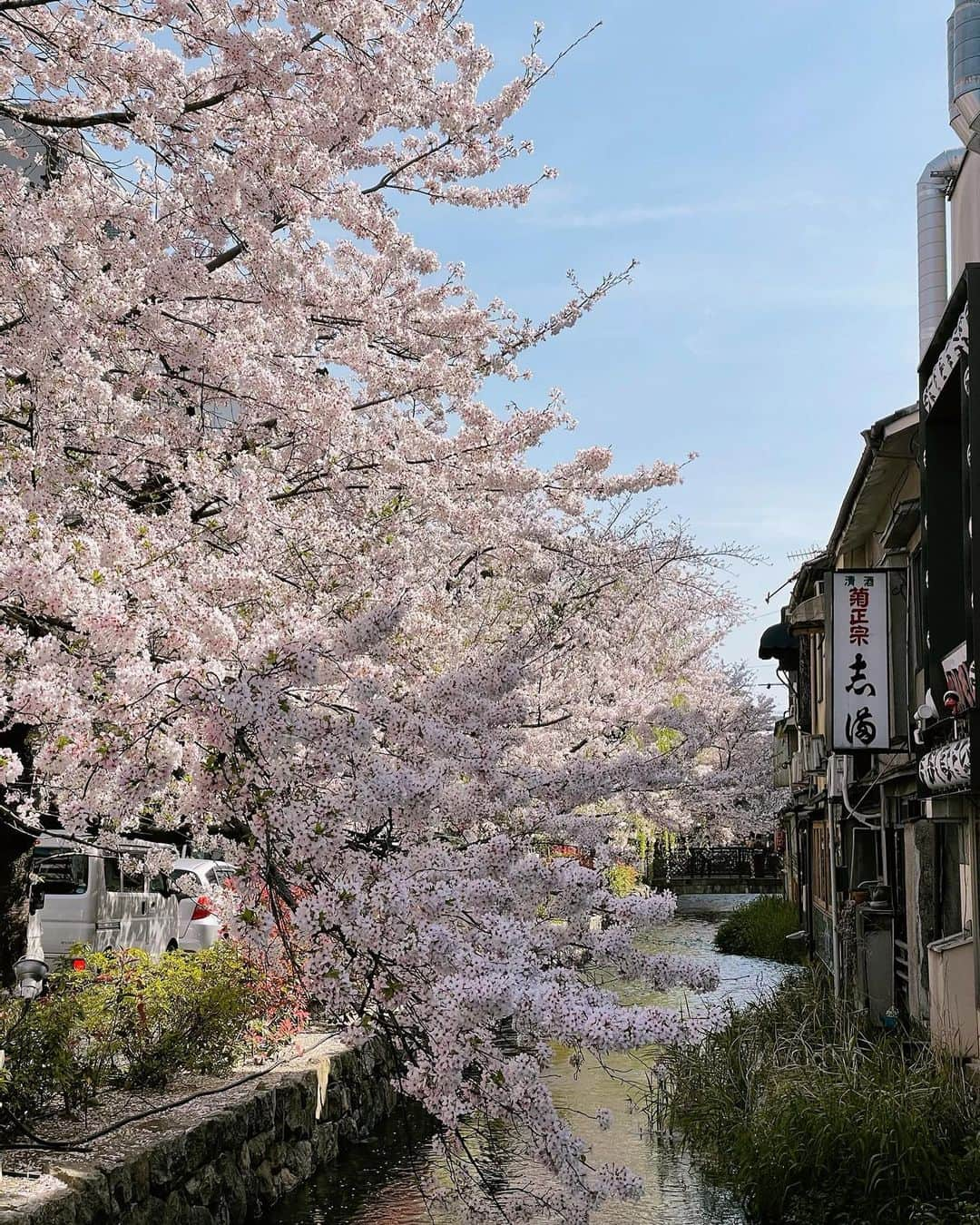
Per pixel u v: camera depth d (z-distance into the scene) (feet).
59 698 14.46
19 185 21.04
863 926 41.65
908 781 39.42
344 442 26.40
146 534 19.19
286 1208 30.04
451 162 29.37
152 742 14.17
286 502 26.99
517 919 14.90
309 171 23.52
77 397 21.86
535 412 30.81
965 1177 25.05
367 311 29.43
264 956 15.87
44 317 20.30
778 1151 27.68
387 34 23.52
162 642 16.29
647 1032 13.16
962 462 30.83
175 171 23.43
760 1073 33.96
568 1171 13.94
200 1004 32.24
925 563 31.04
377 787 14.07
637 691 49.37
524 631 35.27
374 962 13.83
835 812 56.18
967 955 30.60
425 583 28.48
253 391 24.22
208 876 53.52
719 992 56.39
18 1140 25.09
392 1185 32.09
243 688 13.69
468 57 26.94
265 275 23.57
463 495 30.14
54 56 23.65
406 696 17.54
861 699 42.09
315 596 23.00
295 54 22.07
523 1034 15.10
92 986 30.91
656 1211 28.53
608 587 43.06
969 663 26.45
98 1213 22.31
